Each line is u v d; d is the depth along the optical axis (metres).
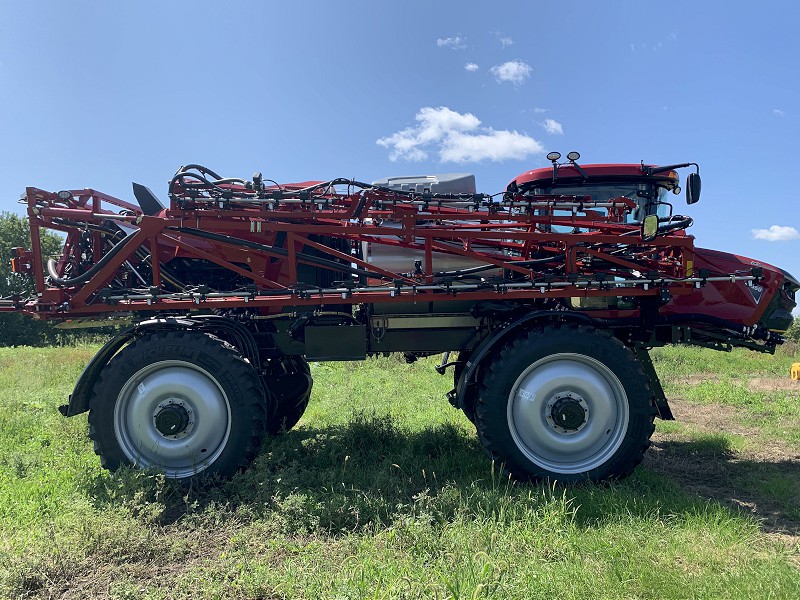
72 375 8.82
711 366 10.49
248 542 2.78
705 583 2.27
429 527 2.73
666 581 2.26
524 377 3.71
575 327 3.69
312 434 4.91
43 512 3.14
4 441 4.64
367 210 3.79
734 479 3.92
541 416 3.69
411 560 2.46
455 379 4.75
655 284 3.84
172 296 3.78
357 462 4.04
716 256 4.47
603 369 3.69
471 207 3.95
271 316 4.23
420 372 9.19
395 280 3.82
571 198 4.02
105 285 4.04
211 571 2.45
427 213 3.99
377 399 6.63
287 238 3.86
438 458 4.14
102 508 3.09
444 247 4.07
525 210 4.04
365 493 3.28
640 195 4.92
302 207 3.81
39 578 2.43
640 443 3.61
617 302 4.32
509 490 3.42
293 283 3.85
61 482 3.62
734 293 4.35
